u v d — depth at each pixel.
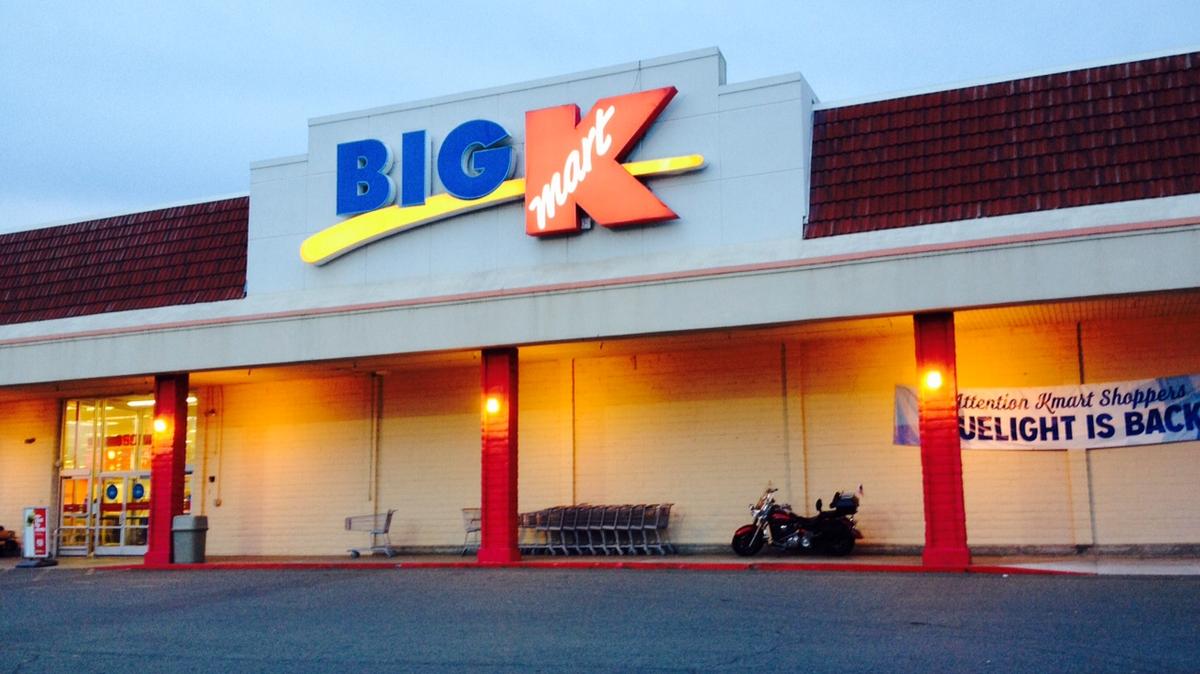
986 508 22.50
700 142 23.47
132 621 16.06
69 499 31.20
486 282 24.25
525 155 24.27
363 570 22.52
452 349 23.17
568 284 22.28
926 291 19.58
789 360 24.22
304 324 24.50
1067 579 17.47
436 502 27.05
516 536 22.92
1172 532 21.33
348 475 28.03
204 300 27.31
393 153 26.06
